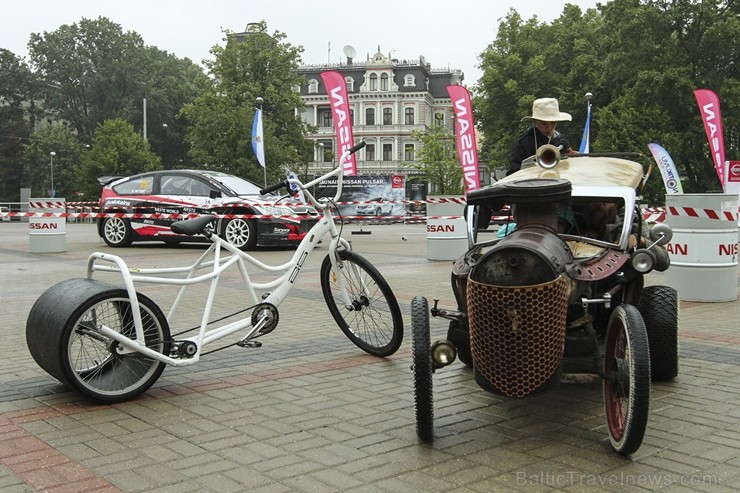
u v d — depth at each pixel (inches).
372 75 3115.2
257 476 138.8
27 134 2999.5
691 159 1535.4
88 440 159.3
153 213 704.4
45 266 533.3
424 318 160.1
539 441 158.4
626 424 140.6
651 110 1462.8
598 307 176.6
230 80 1979.6
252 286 215.2
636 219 205.3
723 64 1525.6
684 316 310.3
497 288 139.3
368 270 233.1
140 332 187.5
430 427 155.7
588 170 208.8
